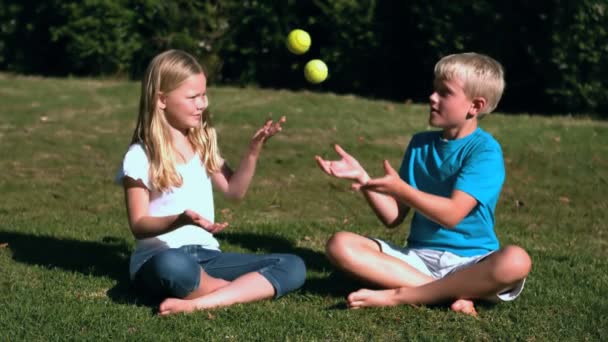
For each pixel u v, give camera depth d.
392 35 12.21
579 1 10.28
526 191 7.62
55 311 4.12
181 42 13.14
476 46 11.09
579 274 5.00
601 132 9.56
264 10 12.84
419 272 4.36
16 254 5.27
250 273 4.39
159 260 4.18
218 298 4.23
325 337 3.83
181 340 3.74
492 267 4.04
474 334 3.86
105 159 8.57
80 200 7.03
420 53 11.95
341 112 10.58
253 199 7.18
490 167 4.29
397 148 9.13
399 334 3.87
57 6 13.71
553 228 6.48
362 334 3.87
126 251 5.45
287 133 9.61
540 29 10.80
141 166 4.37
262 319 4.04
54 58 14.56
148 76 4.44
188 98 4.42
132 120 10.28
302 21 12.83
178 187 4.46
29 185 7.47
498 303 4.34
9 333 3.82
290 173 8.15
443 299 4.20
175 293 4.24
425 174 4.52
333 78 12.84
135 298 4.43
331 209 6.98
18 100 11.23
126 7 13.33
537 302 4.38
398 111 10.80
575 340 3.84
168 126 4.46
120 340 3.74
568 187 7.74
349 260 4.30
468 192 4.21
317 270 5.08
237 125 9.95
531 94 11.60
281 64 13.13
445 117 4.37
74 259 5.21
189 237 4.53
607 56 10.47
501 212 6.97
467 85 4.30
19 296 4.37
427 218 4.49
